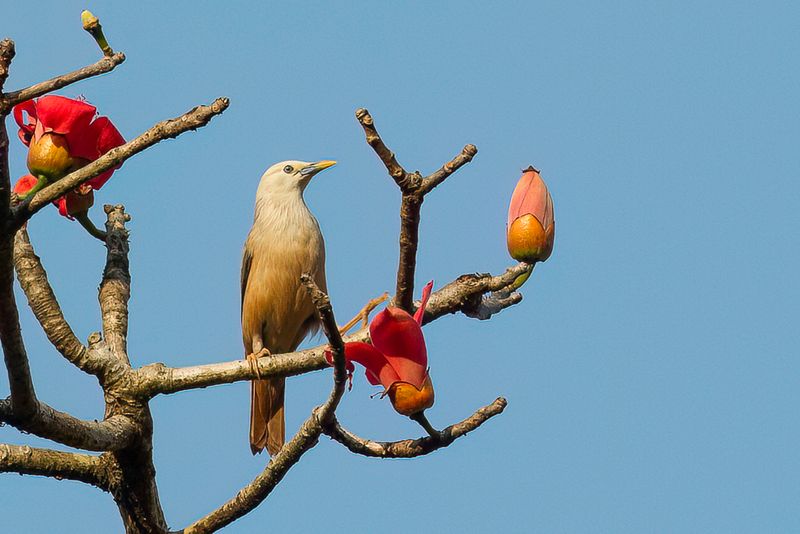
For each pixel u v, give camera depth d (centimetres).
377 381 766
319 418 809
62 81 673
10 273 710
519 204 858
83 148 796
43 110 786
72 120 788
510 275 870
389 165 777
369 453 848
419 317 739
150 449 910
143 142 709
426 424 780
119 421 884
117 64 683
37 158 787
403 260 812
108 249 1077
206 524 873
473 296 960
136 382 912
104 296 1027
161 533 919
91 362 909
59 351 912
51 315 912
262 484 858
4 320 719
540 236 854
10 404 772
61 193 706
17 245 942
